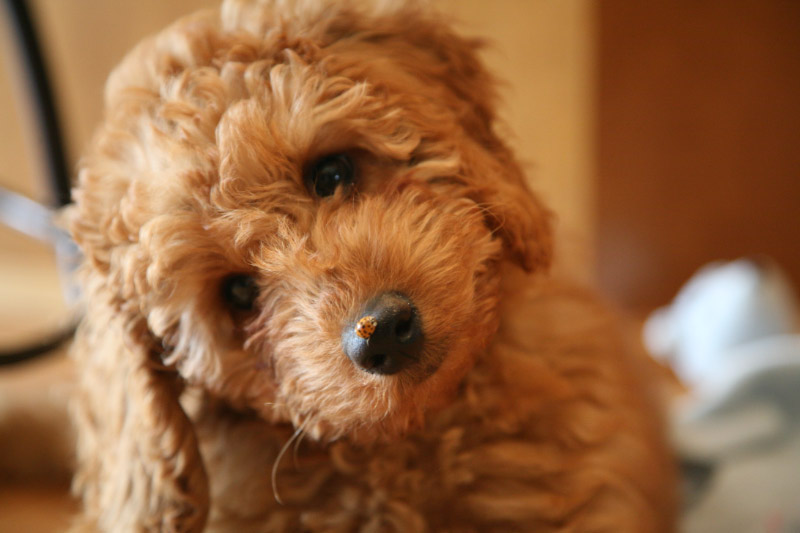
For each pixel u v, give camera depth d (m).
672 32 0.80
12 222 0.49
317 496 0.38
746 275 0.60
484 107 0.38
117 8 0.85
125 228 0.34
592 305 0.43
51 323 0.80
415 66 0.37
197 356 0.35
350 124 0.33
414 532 0.36
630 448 0.39
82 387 0.40
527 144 0.84
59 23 0.87
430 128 0.35
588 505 0.37
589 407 0.39
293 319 0.32
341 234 0.32
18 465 0.58
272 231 0.32
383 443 0.36
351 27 0.37
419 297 0.31
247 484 0.38
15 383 0.60
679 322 0.65
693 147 0.84
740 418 0.50
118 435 0.37
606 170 0.85
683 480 0.49
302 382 0.32
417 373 0.31
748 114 0.82
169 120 0.33
